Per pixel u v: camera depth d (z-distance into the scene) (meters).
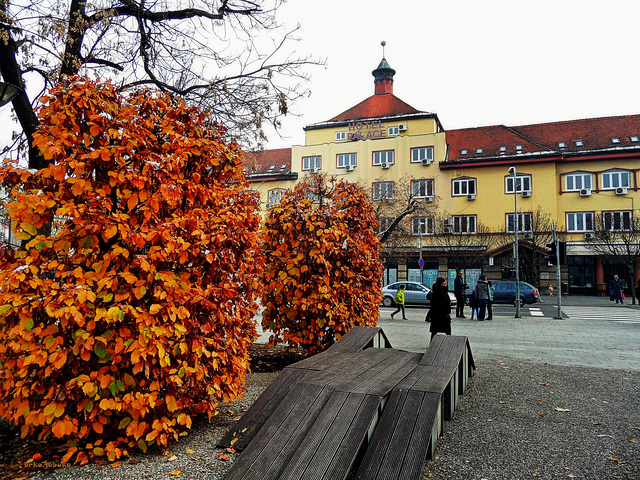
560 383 7.23
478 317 19.31
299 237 7.88
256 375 7.48
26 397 3.79
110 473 3.62
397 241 36.19
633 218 36.28
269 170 48.62
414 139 42.72
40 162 7.02
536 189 39.31
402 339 13.01
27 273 3.81
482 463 4.04
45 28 6.88
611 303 30.12
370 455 3.71
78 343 3.72
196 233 4.20
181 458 3.94
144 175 4.05
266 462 3.52
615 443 4.55
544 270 38.19
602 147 40.09
